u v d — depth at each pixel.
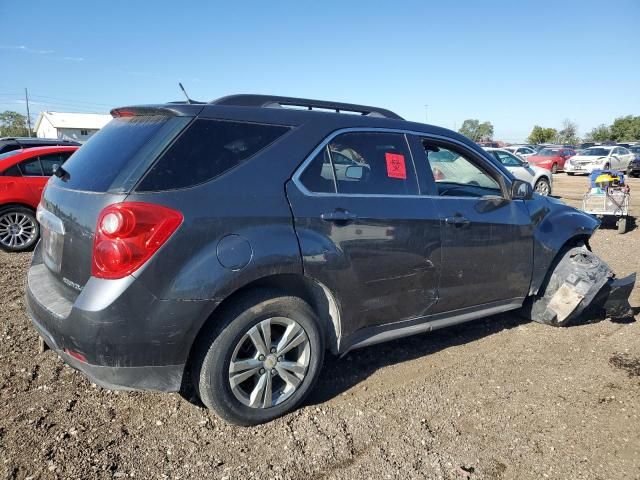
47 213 3.09
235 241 2.75
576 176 27.97
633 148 31.72
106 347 2.53
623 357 4.11
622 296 4.66
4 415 3.05
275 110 3.19
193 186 2.72
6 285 5.68
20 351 3.92
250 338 2.89
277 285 3.04
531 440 2.97
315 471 2.66
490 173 4.25
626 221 10.14
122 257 2.50
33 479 2.51
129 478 2.56
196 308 2.64
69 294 2.78
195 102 3.12
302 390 3.13
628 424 3.14
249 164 2.94
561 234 4.63
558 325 4.73
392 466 2.71
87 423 3.01
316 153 3.19
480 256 3.96
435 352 4.18
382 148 3.56
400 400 3.39
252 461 2.72
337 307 3.22
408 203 3.54
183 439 2.89
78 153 3.27
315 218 3.06
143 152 2.76
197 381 2.85
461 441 2.95
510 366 3.94
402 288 3.52
